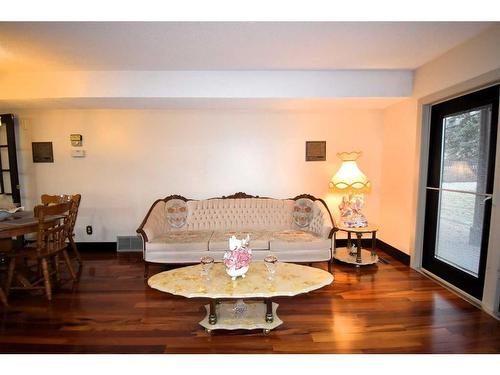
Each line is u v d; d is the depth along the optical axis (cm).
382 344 191
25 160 396
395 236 365
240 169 402
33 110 388
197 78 308
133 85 307
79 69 299
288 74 312
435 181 301
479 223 246
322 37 230
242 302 235
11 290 271
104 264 349
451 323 215
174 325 215
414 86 316
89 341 195
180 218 369
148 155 397
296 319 222
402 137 346
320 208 357
